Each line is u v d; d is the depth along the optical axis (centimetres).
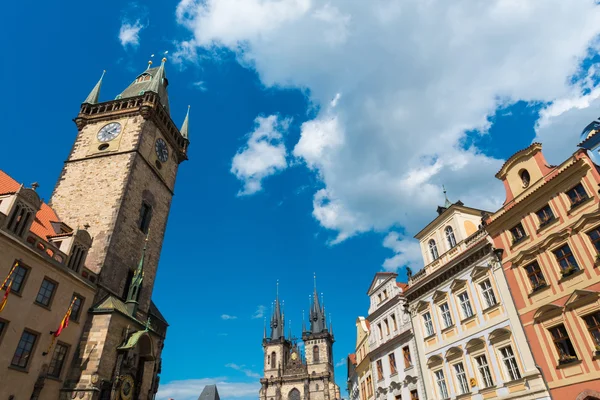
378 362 4581
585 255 2520
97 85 5281
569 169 2678
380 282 4984
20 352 2642
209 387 13488
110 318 3216
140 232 4247
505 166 3266
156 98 4847
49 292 2936
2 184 3409
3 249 2575
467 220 3766
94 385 2905
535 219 2920
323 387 13925
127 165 4278
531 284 2848
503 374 2842
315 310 16338
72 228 3888
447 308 3528
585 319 2447
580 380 2375
